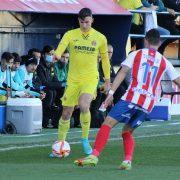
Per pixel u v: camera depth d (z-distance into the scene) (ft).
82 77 98.37
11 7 128.67
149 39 84.43
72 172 82.53
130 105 83.30
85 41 98.07
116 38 155.94
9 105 120.98
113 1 154.92
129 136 84.94
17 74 126.93
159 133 125.39
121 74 84.07
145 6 164.35
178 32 171.53
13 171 82.99
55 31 155.43
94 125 132.36
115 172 82.89
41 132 123.65
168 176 80.43
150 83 83.66
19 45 148.25
